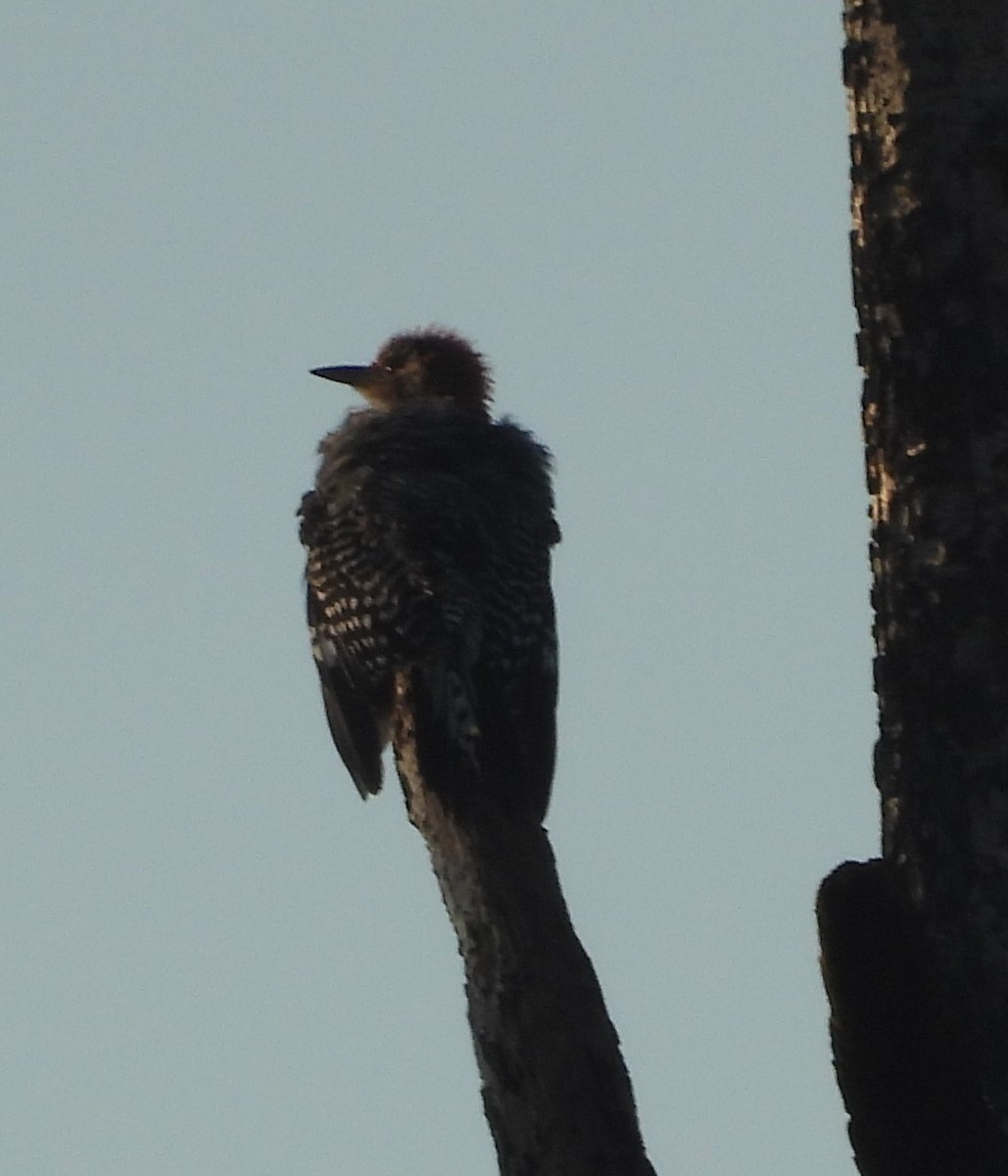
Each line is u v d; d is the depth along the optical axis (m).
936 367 10.83
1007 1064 10.09
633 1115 10.52
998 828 10.34
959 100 11.03
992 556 10.57
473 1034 10.88
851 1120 9.60
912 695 10.66
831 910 9.62
